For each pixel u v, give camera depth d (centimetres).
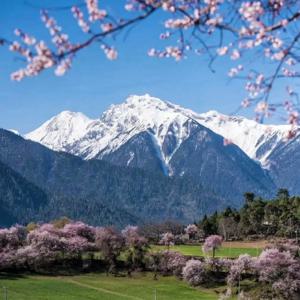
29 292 11512
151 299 11431
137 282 13362
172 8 927
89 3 881
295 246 14125
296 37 960
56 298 10938
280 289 11425
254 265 12181
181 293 12162
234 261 13200
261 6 928
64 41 870
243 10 926
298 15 943
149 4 919
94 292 11888
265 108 1035
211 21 935
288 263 11694
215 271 13412
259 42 962
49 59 869
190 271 13012
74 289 12156
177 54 1050
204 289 12644
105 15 882
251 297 11525
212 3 928
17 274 13862
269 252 12069
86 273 14325
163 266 14038
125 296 11619
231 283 12325
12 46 866
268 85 1014
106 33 865
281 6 946
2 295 11075
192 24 946
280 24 945
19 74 873
